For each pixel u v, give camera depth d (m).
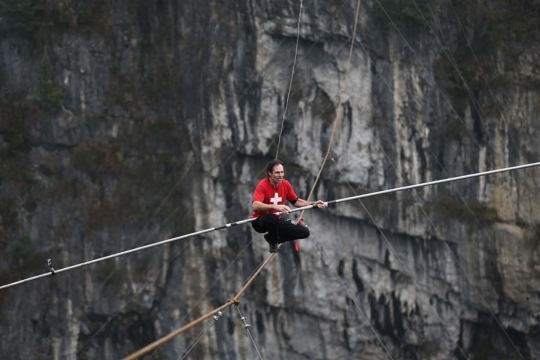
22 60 106.00
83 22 107.56
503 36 114.00
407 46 111.56
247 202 108.44
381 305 109.62
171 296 106.38
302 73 109.06
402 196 110.44
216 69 108.50
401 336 110.00
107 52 108.12
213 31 108.56
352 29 110.00
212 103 108.56
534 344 112.25
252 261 108.00
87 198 106.12
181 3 108.69
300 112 108.88
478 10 113.81
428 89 112.38
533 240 111.56
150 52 108.88
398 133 111.06
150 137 108.44
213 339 106.19
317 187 108.81
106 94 107.88
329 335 107.88
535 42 114.38
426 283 110.88
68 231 105.06
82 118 107.06
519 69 113.81
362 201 109.38
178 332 35.59
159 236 106.75
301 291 107.56
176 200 107.62
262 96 108.50
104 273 104.81
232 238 107.94
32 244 104.06
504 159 112.81
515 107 113.50
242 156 108.75
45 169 105.88
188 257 107.12
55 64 106.62
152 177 107.69
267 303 107.12
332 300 108.00
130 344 105.06
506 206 112.38
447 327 111.00
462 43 113.69
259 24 108.56
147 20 108.62
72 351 103.75
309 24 108.81
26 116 105.69
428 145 112.06
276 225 43.78
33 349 102.62
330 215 108.81
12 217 104.00
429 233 110.81
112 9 108.31
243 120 108.44
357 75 110.19
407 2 110.75
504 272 111.44
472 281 111.44
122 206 106.50
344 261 108.81
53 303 103.75
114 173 107.12
